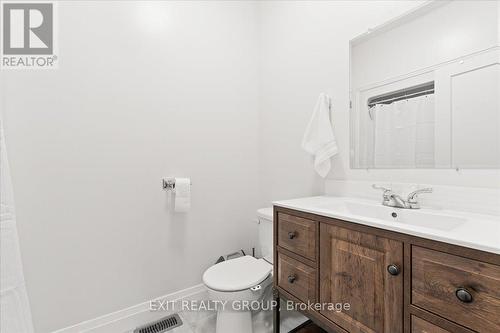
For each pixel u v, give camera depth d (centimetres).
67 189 138
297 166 179
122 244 154
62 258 136
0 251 49
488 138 94
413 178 116
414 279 72
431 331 68
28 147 128
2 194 50
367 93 136
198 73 184
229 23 199
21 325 51
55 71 135
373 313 83
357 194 139
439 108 108
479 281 60
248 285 130
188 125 179
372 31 132
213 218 191
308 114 170
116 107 152
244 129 208
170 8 171
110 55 150
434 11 109
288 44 185
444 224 92
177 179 166
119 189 153
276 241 129
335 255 96
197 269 183
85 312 142
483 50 96
